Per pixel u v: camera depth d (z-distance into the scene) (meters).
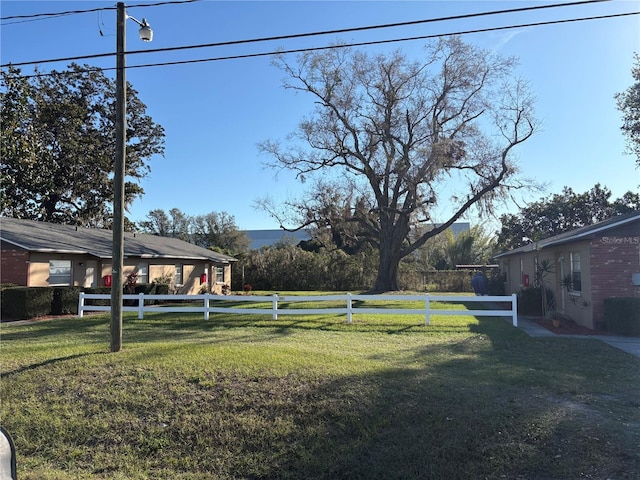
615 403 6.26
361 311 14.42
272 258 40.94
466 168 26.94
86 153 34.31
